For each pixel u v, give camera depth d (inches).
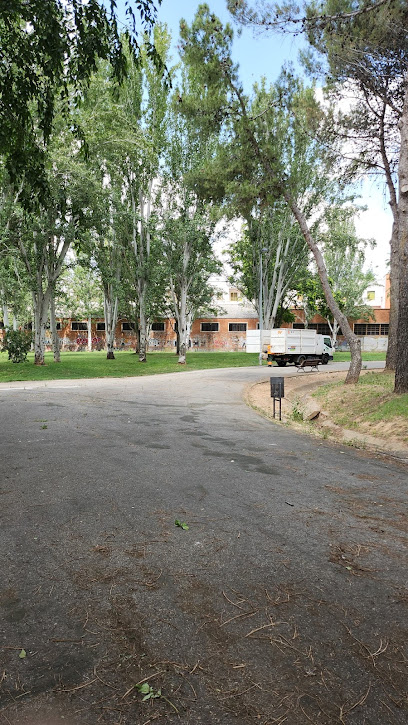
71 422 389.7
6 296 1417.3
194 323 2250.2
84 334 2340.1
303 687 85.4
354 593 119.7
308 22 450.3
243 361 1457.9
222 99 605.6
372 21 500.7
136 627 103.5
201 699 82.1
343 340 2182.6
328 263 1930.4
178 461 261.9
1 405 499.8
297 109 611.8
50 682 86.0
